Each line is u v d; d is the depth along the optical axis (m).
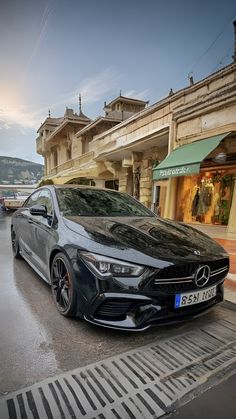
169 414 1.58
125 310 2.20
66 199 3.55
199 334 2.50
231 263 4.95
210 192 10.30
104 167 14.78
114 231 2.68
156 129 8.80
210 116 6.79
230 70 6.15
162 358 2.12
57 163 26.36
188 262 2.29
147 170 11.44
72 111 23.95
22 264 4.68
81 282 2.38
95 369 1.97
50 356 2.11
